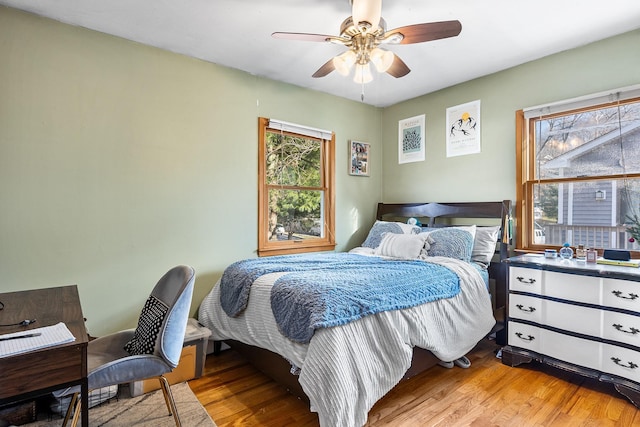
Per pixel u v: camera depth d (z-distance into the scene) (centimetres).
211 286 288
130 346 175
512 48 264
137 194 253
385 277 216
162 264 264
